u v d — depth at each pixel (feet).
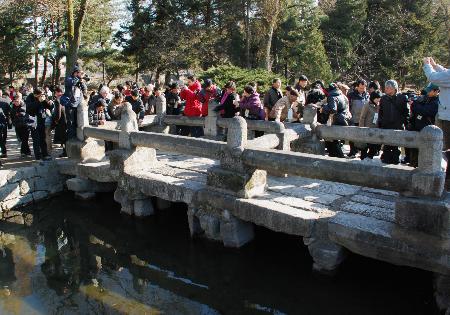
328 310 15.75
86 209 26.84
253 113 26.61
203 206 20.22
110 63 88.33
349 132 22.74
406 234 14.03
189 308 16.25
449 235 13.21
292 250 19.89
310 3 87.81
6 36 78.69
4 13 77.15
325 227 16.12
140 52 82.17
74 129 29.12
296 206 17.79
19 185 26.96
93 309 16.20
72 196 28.89
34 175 27.76
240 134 18.72
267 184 21.03
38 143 30.12
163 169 24.67
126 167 24.00
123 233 23.53
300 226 16.61
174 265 19.84
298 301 16.44
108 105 32.50
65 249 21.89
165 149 22.07
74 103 28.84
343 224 15.60
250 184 18.93
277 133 22.12
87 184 27.61
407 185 13.92
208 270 19.21
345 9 85.40
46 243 22.63
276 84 29.40
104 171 25.64
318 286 16.81
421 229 13.70
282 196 19.17
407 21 80.59
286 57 86.48
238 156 18.72
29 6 74.28
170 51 76.79
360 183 14.94
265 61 78.64
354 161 15.35
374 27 83.05
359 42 80.23
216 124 29.32
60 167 29.01
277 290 17.26
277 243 20.47
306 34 82.43
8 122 35.73
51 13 69.92
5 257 20.97
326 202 18.24
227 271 19.10
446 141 17.67
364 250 15.10
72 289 17.80
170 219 24.43
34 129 29.78
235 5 81.10
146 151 24.90
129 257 20.86
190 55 78.18
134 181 23.44
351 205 17.72
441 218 13.25
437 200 13.41
